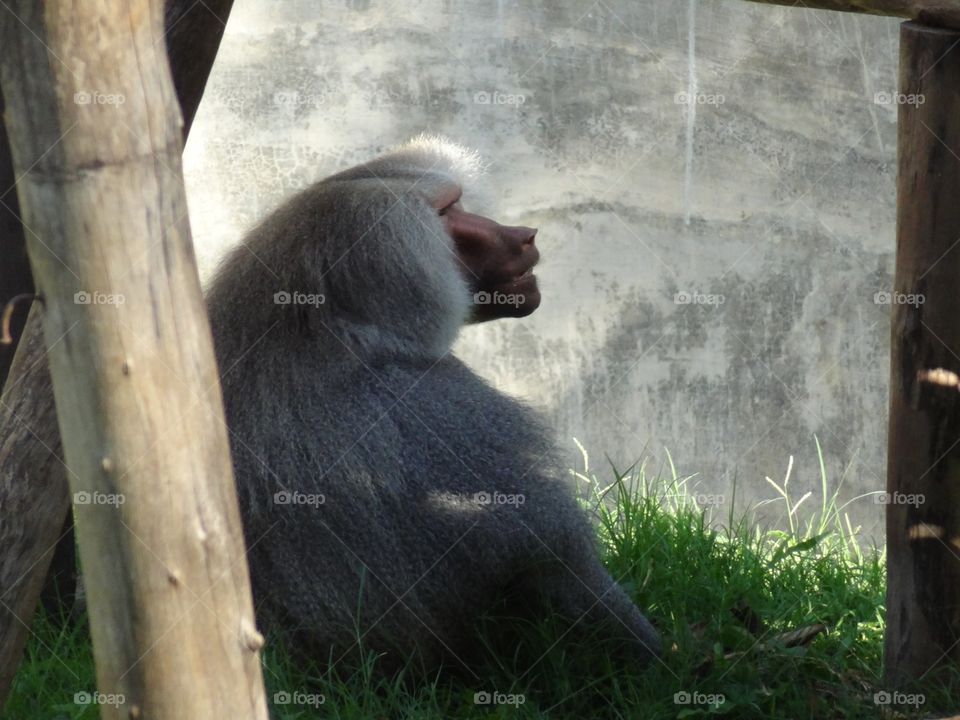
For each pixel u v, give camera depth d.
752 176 9.23
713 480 9.35
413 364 5.12
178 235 3.03
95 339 2.93
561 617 5.31
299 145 8.71
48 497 4.36
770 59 9.16
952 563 5.16
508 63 8.86
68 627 5.84
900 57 5.09
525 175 8.95
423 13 8.74
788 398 9.41
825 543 8.00
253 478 5.01
